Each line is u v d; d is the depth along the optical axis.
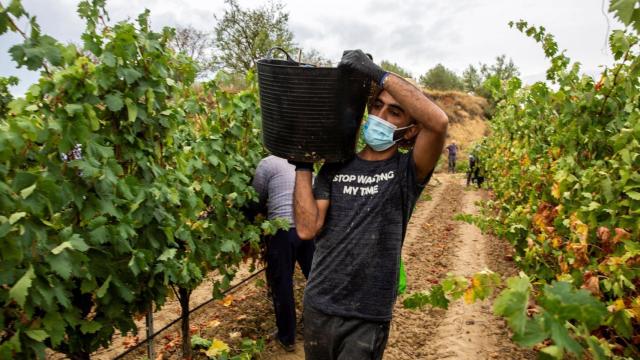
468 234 10.46
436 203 15.68
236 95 4.88
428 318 5.59
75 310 2.64
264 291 6.08
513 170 8.46
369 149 2.46
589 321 1.20
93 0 2.90
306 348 2.46
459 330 5.22
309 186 2.43
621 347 2.92
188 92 4.24
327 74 2.22
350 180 2.39
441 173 30.36
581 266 3.45
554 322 1.21
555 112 6.01
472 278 1.99
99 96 2.92
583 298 1.22
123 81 3.04
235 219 4.48
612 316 2.76
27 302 2.30
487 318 5.50
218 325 5.11
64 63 2.70
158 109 3.25
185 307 4.18
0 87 2.89
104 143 2.86
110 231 2.74
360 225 2.31
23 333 2.36
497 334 5.10
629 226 3.26
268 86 2.35
